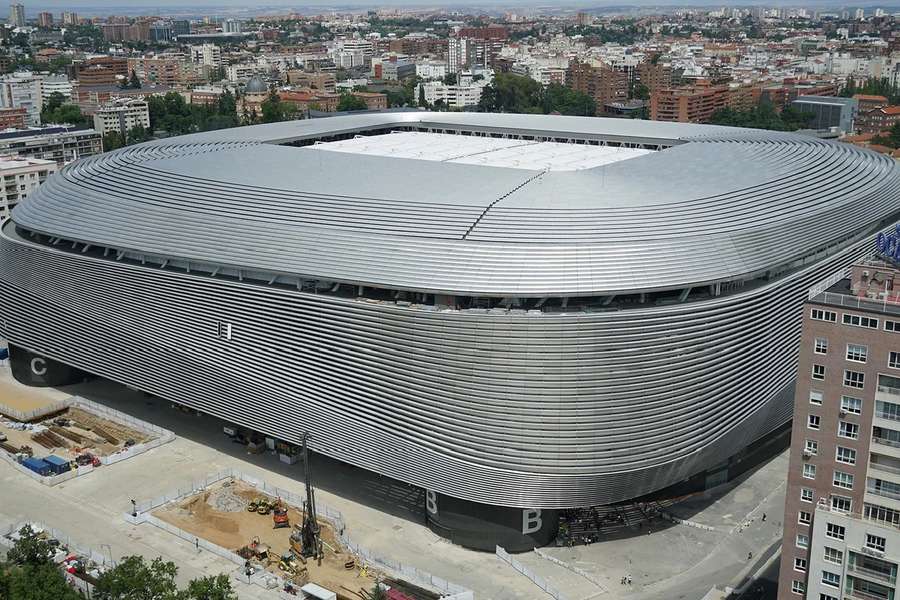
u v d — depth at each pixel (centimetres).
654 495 11244
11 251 13588
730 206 11219
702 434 10281
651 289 9944
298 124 18325
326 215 11181
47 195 13838
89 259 12456
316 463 12100
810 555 7806
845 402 7662
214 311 11412
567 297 9950
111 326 12594
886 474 7562
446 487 10194
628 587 9544
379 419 10425
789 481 8106
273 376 11144
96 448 12512
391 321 10019
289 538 10438
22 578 8719
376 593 8906
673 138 16238
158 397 13825
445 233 10469
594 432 9762
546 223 10450
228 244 11362
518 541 10238
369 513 10981
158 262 12100
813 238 11562
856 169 13638
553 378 9625
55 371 14425
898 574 7362
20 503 11162
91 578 9619
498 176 12175
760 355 10744
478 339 9631
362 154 14000
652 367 9769
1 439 12750
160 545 10306
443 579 9575
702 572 9794
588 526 10719
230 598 8744
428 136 17900
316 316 10544
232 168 13075
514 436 9750
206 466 12044
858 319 7456
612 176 12156
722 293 10469
